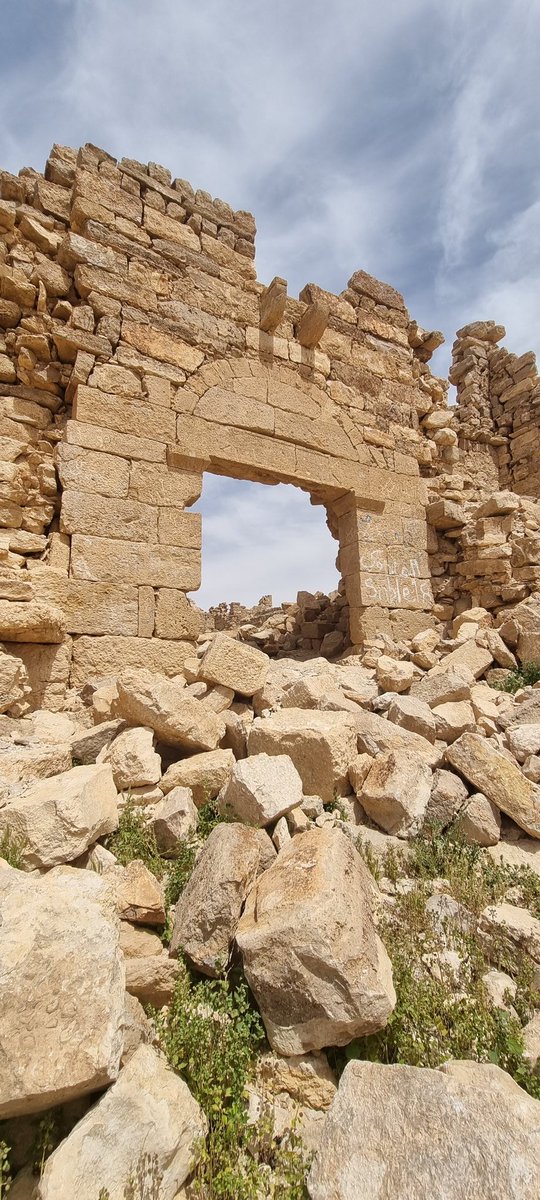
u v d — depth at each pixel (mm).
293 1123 2164
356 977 2436
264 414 8836
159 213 8586
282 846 3428
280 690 5883
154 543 7355
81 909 2418
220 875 3000
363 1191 1826
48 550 6770
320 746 4484
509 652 7777
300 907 2631
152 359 7953
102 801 3480
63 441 7078
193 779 4184
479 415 13086
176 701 4555
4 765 3846
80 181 7891
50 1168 1852
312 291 10258
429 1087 2053
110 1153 1890
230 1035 2492
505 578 9508
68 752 4309
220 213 9297
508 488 12703
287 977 2520
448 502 10109
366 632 9156
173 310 8320
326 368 9867
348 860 3076
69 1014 2090
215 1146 2123
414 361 11492
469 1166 1827
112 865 3197
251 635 12305
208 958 2791
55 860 3072
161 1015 2600
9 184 7508
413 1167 1853
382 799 4168
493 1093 2023
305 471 9156
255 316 9203
